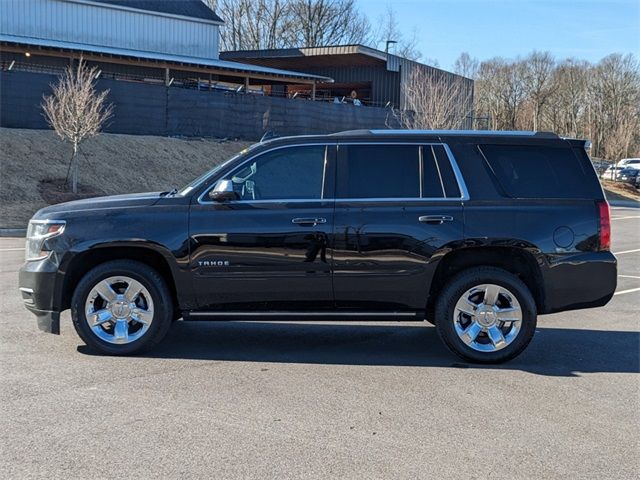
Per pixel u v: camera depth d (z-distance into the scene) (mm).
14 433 4293
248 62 39781
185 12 35125
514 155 6168
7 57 27188
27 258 6109
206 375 5551
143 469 3812
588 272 5980
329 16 59188
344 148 6113
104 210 5961
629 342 6961
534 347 6707
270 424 4500
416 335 7141
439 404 4953
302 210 5914
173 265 5883
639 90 69188
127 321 6043
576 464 3990
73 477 3707
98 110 20328
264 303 6008
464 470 3873
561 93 72062
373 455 4047
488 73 73938
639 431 4512
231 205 5938
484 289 5973
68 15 31031
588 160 6207
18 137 19938
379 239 5891
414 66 38219
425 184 6043
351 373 5695
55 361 5840
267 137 6461
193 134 24609
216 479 3705
